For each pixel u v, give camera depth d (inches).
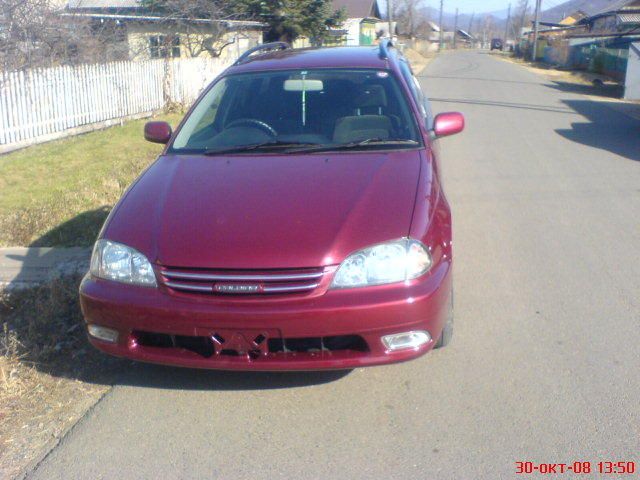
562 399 143.9
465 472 121.6
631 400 142.9
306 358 133.6
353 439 132.3
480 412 140.0
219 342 133.0
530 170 375.9
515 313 187.8
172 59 626.8
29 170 370.3
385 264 133.0
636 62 776.9
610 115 622.8
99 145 445.7
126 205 153.7
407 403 144.2
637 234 258.1
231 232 137.4
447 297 141.2
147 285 136.2
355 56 208.8
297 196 147.0
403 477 120.6
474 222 277.6
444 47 3654.0
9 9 535.2
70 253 236.7
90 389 152.7
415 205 144.2
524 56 2011.6
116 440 133.9
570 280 211.8
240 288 130.7
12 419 140.9
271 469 124.0
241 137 182.2
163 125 192.7
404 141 176.1
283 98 192.5
